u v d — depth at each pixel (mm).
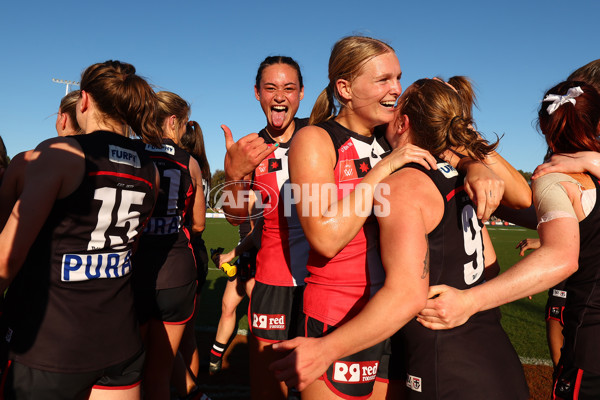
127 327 1632
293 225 2346
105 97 1666
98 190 1506
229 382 3369
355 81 1644
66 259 1455
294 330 2336
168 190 2525
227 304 3555
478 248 1451
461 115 1459
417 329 1346
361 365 1466
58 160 1404
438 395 1277
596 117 1562
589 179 1489
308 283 1639
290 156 1538
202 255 3660
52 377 1405
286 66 2502
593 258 1495
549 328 2773
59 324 1428
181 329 2580
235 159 1953
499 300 1194
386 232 1206
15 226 1315
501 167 1614
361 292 1502
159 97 2848
